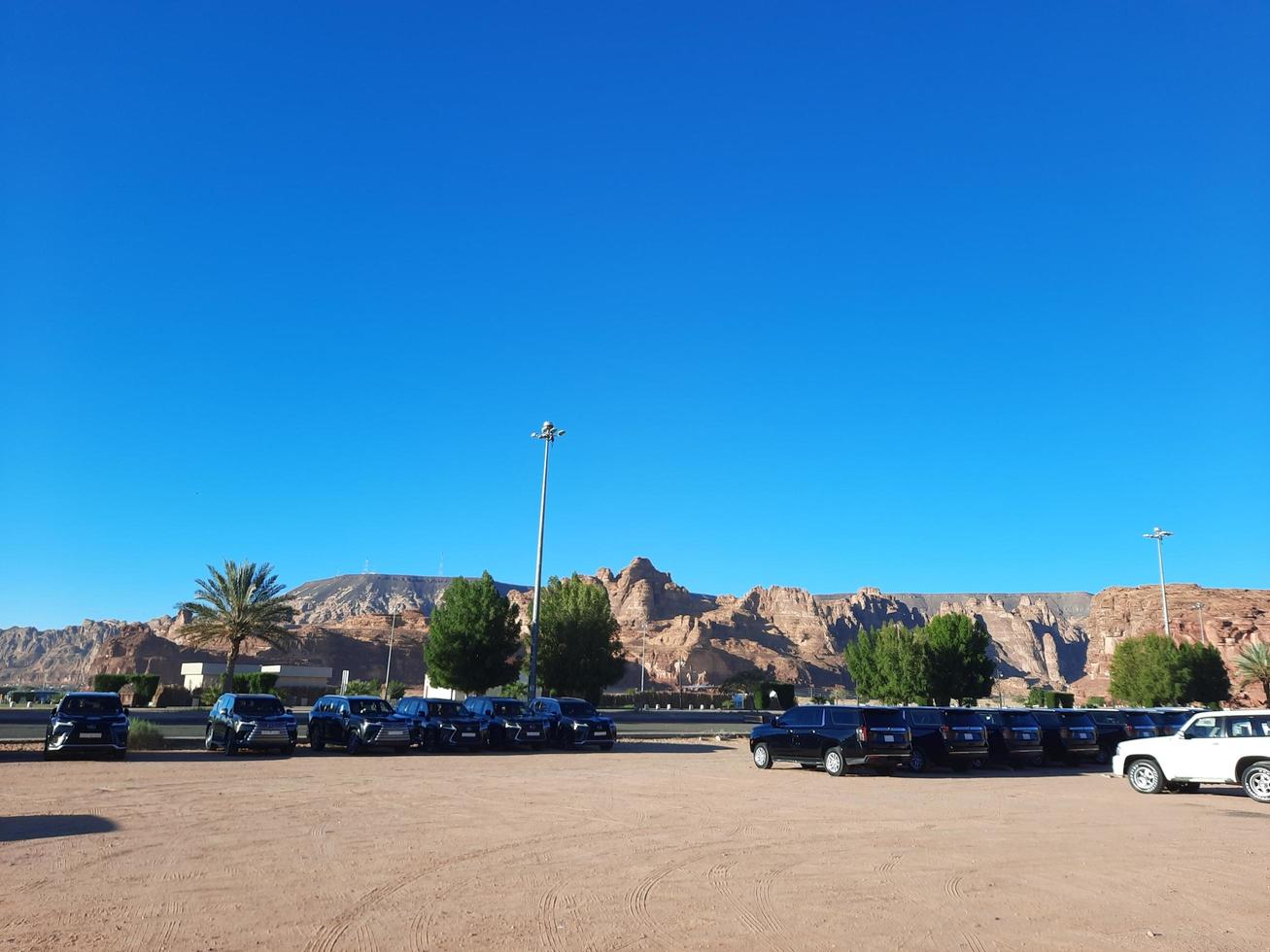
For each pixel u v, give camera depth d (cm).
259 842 1194
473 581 4800
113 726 2458
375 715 2891
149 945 726
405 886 954
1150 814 1664
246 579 5462
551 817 1483
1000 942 785
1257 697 8394
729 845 1241
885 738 2330
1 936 743
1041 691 8306
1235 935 817
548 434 4272
